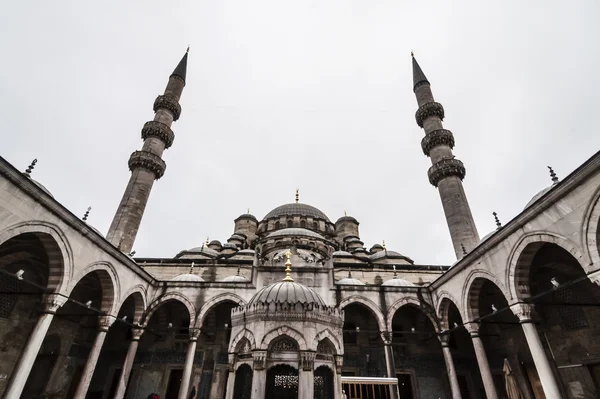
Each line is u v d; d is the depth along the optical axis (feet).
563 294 58.08
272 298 38.24
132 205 105.09
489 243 53.88
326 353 36.70
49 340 67.46
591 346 53.31
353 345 82.28
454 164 109.40
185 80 146.20
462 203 102.89
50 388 66.90
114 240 98.12
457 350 83.05
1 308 56.44
